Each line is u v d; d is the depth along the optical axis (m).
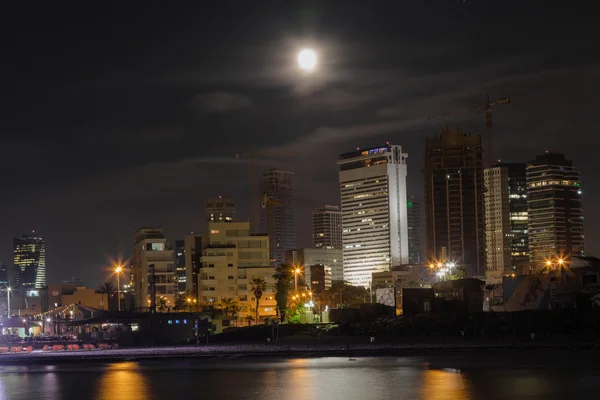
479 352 137.38
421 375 108.75
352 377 109.44
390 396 91.00
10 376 127.06
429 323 162.00
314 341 169.88
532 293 171.50
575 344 137.38
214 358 150.25
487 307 187.88
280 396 93.94
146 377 118.62
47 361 153.12
